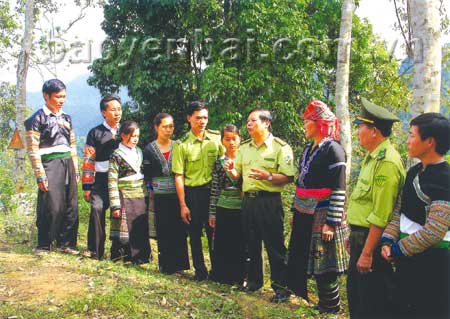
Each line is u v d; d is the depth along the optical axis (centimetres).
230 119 1288
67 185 588
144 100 1424
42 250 581
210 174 543
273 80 1355
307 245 438
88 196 590
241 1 1332
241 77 1348
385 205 328
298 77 1354
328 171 418
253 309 438
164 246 560
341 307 464
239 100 1321
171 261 562
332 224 409
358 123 354
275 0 1347
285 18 1333
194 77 1405
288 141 1370
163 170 554
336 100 1009
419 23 533
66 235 596
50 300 428
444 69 1230
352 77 1489
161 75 1400
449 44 1220
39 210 580
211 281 539
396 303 328
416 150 295
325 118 422
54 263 535
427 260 294
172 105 1470
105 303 422
